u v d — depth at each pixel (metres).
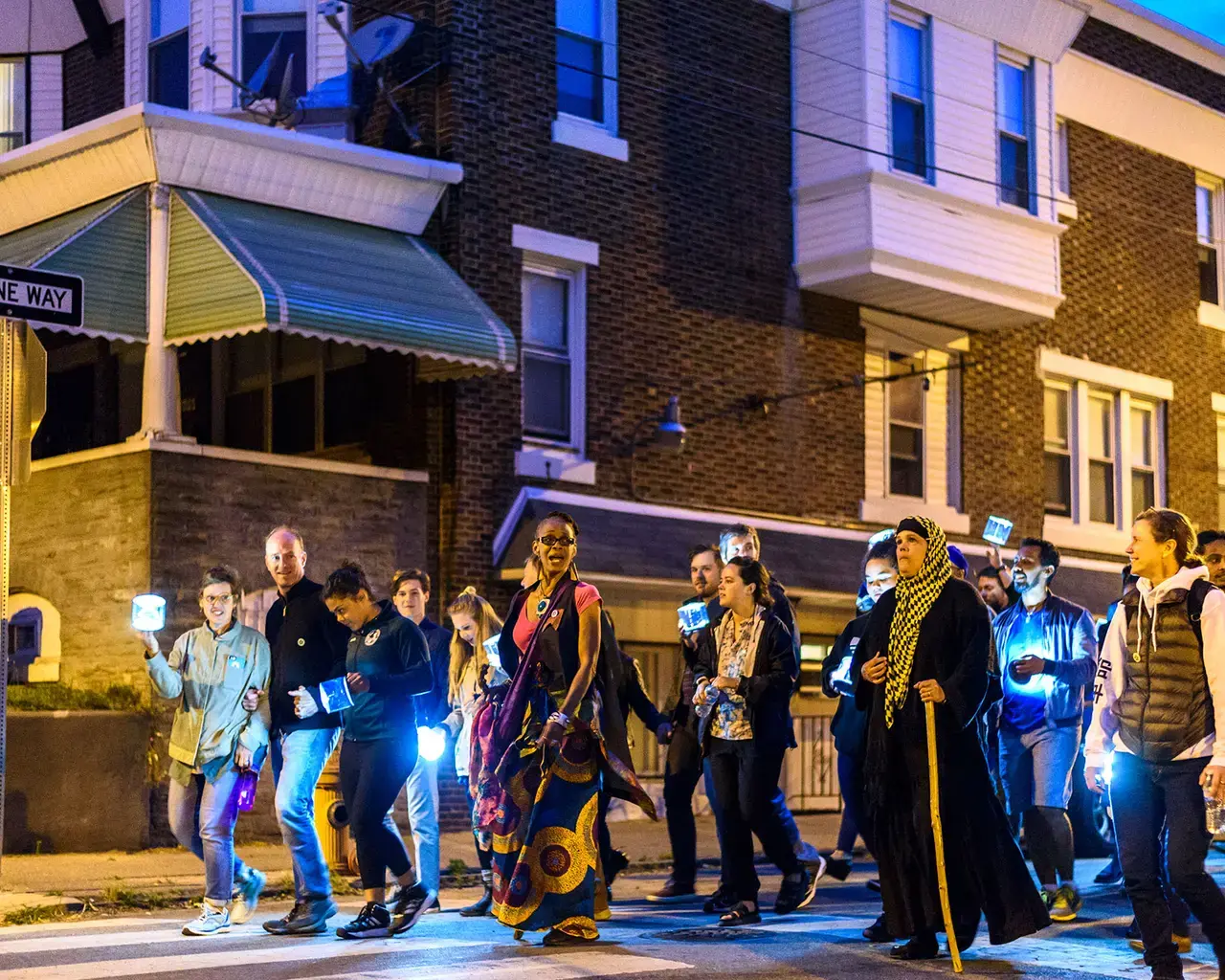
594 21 17.59
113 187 14.63
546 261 16.92
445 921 9.50
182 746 8.91
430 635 10.46
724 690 9.52
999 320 20.59
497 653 9.05
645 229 17.66
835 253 18.58
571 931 8.20
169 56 17.45
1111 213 23.30
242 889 9.36
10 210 15.48
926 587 7.96
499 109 16.48
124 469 13.87
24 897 10.13
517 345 16.17
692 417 17.89
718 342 18.20
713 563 10.47
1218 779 6.69
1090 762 7.25
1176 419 24.06
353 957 7.85
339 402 16.52
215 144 14.27
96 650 14.02
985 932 9.01
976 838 7.79
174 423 13.95
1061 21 20.58
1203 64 24.67
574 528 8.43
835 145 18.70
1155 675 6.98
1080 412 22.62
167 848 13.37
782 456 18.72
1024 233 20.11
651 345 17.59
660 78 17.98
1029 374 21.88
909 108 19.22
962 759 7.84
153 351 13.94
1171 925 7.47
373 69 16.44
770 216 18.83
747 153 18.67
